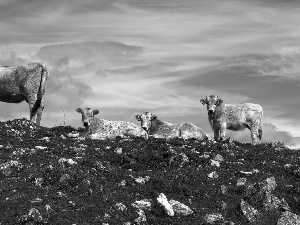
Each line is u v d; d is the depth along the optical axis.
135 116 40.34
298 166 29.64
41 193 23.94
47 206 22.17
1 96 42.34
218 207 24.48
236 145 37.00
